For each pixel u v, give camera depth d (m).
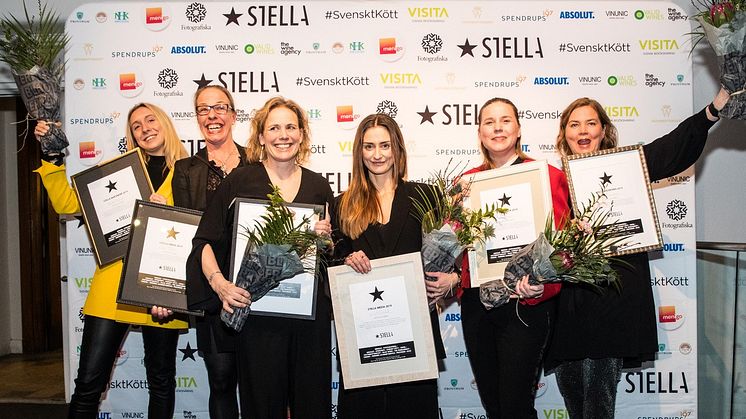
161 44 4.48
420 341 3.44
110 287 3.91
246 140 4.47
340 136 4.48
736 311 4.20
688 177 4.48
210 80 4.48
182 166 4.07
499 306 3.56
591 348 3.78
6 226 7.60
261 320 3.42
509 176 3.74
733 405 4.24
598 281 3.46
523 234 3.68
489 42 4.47
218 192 3.54
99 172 3.98
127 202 3.97
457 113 4.48
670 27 4.46
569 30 4.46
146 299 3.71
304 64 4.48
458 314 4.53
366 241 3.50
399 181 3.61
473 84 4.47
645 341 3.79
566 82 4.47
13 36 4.10
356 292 3.47
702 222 4.92
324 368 3.42
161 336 4.02
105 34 4.48
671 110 4.47
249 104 4.48
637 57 4.46
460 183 3.75
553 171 3.88
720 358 4.41
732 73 3.56
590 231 3.44
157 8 4.48
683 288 4.48
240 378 3.46
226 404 3.90
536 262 3.31
